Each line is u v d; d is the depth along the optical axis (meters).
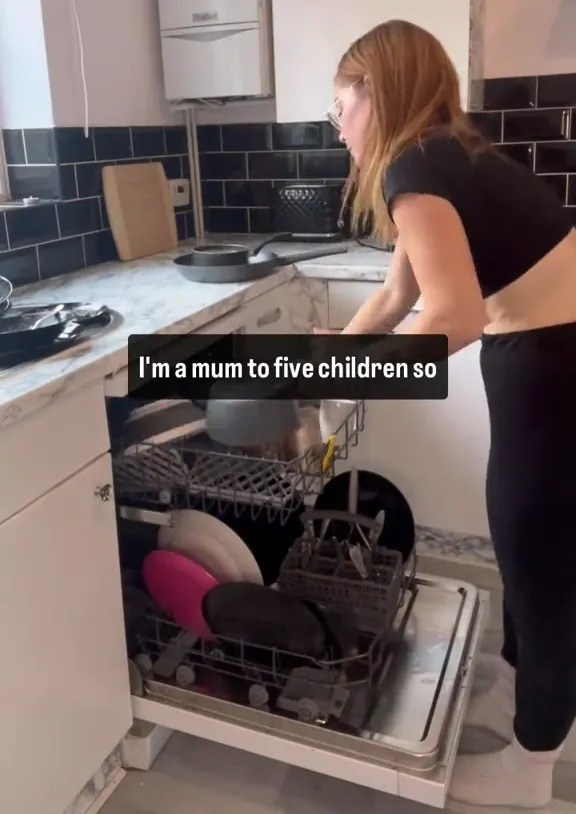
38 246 2.02
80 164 2.13
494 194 1.15
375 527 1.51
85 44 2.11
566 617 1.29
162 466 1.47
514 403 1.24
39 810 1.30
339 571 1.54
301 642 1.40
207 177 2.73
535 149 2.33
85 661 1.37
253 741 1.43
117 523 1.54
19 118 2.05
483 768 1.49
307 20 2.14
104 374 1.31
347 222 2.49
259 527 1.65
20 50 1.99
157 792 1.53
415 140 1.16
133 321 1.54
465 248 1.10
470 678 1.59
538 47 2.26
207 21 2.28
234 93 2.32
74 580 1.31
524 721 1.39
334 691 1.47
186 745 1.64
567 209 2.34
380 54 1.17
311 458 1.38
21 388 1.14
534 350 1.22
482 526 2.22
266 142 2.62
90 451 1.32
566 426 1.21
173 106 2.51
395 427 2.20
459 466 2.17
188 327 1.58
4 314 1.53
